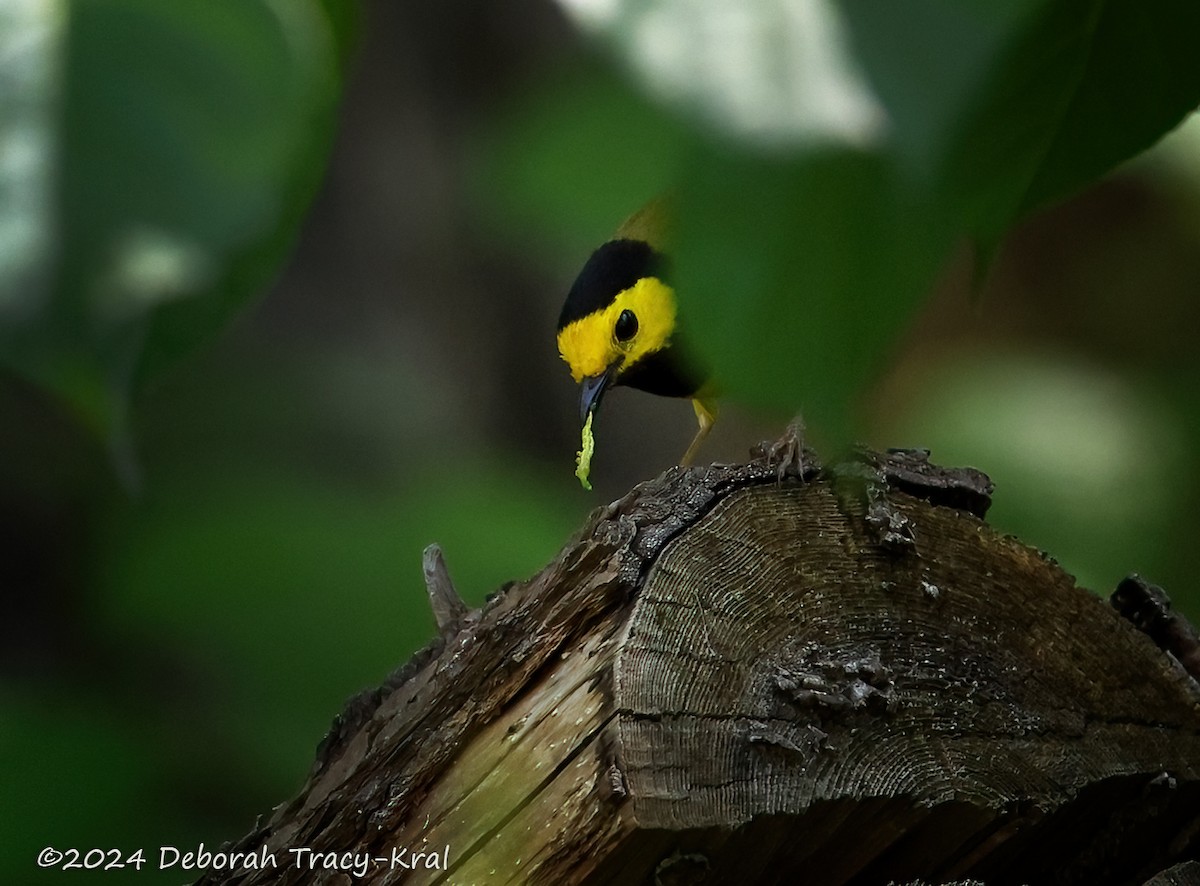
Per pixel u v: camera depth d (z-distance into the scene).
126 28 1.13
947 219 1.16
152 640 3.55
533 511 3.59
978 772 3.42
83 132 1.09
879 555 3.43
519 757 3.41
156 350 1.12
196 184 1.08
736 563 3.42
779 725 3.41
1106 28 2.24
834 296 1.20
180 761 3.53
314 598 3.55
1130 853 3.44
